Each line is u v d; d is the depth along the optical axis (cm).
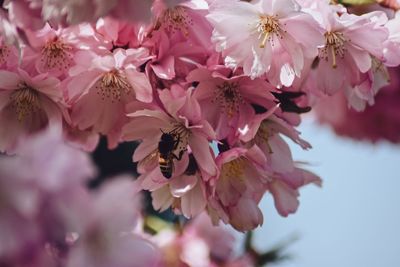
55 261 35
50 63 47
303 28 47
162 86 48
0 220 34
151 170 48
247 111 48
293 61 47
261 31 47
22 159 34
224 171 48
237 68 48
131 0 42
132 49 46
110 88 48
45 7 42
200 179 48
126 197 36
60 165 35
